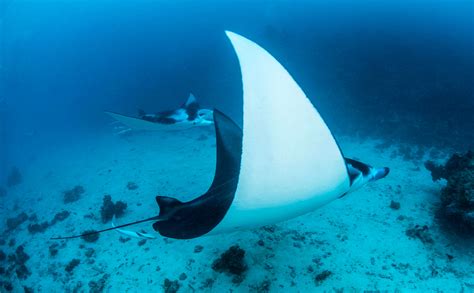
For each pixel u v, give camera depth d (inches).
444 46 933.8
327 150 109.6
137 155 470.0
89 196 359.6
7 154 815.1
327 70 721.6
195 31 2741.1
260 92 101.7
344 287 183.3
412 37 1036.5
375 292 179.2
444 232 219.6
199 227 125.6
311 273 194.9
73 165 509.0
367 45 913.5
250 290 187.2
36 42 2778.1
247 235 231.1
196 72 1085.8
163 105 870.4
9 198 460.4
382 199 269.3
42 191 433.1
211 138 495.5
